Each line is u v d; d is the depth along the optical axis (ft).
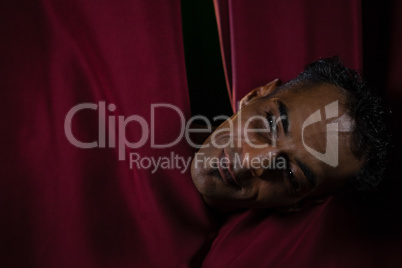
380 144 2.41
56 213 2.34
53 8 2.53
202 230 2.61
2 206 2.28
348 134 2.35
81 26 2.55
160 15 2.48
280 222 2.70
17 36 2.48
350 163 2.40
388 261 2.58
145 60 2.51
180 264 2.46
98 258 2.34
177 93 2.53
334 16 2.87
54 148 2.42
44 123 2.44
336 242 2.60
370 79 3.18
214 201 2.58
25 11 2.51
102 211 2.41
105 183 2.46
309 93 2.42
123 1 2.50
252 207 2.64
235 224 2.73
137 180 2.48
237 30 2.91
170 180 2.50
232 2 2.87
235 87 3.03
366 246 2.60
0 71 2.42
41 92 2.47
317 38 2.91
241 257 2.57
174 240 2.46
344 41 2.90
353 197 2.76
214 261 2.59
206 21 3.97
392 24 3.02
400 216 2.74
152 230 2.44
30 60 2.49
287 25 2.90
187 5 3.90
